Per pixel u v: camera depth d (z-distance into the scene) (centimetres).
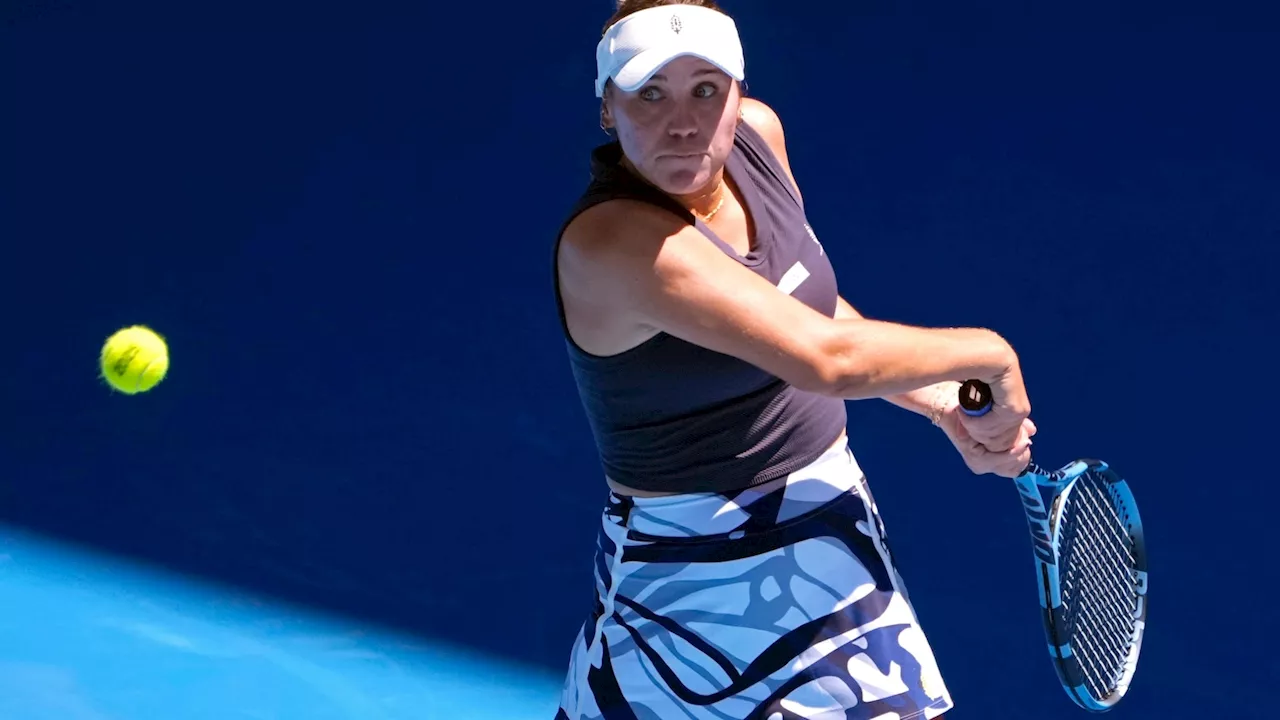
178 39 2911
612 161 1005
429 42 2847
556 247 1008
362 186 2483
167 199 2480
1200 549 1695
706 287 948
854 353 968
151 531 1788
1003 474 1177
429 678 1555
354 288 2252
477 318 2178
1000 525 1753
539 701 1527
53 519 1806
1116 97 2539
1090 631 1353
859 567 1080
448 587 1695
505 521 1802
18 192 2505
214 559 1739
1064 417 1886
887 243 2227
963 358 1017
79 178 2538
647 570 1086
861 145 2458
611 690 1122
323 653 1590
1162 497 1764
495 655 1593
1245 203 2281
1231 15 2722
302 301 2228
